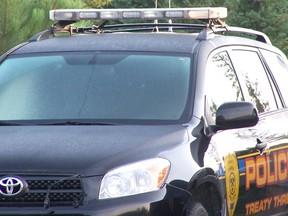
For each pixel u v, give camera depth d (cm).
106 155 1177
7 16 3575
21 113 1327
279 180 1499
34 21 3631
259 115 1495
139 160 1177
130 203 1154
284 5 7362
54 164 1169
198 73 1347
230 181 1333
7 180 1166
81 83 1348
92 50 1402
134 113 1299
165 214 1172
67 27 1538
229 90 1418
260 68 1571
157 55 1377
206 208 1270
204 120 1306
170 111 1300
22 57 1420
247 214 1396
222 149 1321
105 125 1277
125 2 7925
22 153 1189
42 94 1345
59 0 3731
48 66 1388
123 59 1375
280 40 7331
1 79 1392
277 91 1600
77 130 1253
